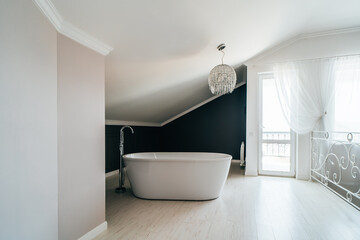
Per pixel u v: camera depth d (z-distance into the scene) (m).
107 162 4.45
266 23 2.97
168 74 3.58
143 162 2.95
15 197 1.12
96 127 2.08
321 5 2.87
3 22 1.04
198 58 3.39
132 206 2.78
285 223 2.30
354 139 3.61
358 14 3.21
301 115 4.04
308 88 4.01
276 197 3.12
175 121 6.69
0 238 1.01
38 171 1.35
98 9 1.68
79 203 1.84
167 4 1.87
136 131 5.51
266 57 4.30
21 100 1.18
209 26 2.48
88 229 1.95
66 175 1.70
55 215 1.56
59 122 1.63
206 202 2.92
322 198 3.10
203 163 2.89
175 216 2.46
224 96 6.27
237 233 2.08
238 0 2.15
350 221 2.36
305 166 4.13
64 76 1.69
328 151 3.57
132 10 1.82
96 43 2.05
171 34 2.41
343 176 3.63
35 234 1.31
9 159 1.08
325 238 2.01
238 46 3.44
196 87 4.89
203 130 6.44
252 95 4.43
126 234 2.05
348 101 3.80
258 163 4.55
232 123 6.18
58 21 1.59
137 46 2.45
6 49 1.06
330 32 3.85
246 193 3.31
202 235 2.04
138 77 3.25
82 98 1.89
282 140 4.40
